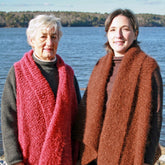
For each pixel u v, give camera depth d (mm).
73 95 2299
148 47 32469
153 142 1826
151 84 1814
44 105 2055
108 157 1928
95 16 116625
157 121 1818
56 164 2070
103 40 48875
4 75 13648
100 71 2113
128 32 1980
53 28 2086
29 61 2143
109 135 1913
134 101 1866
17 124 2125
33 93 2055
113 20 2025
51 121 2055
